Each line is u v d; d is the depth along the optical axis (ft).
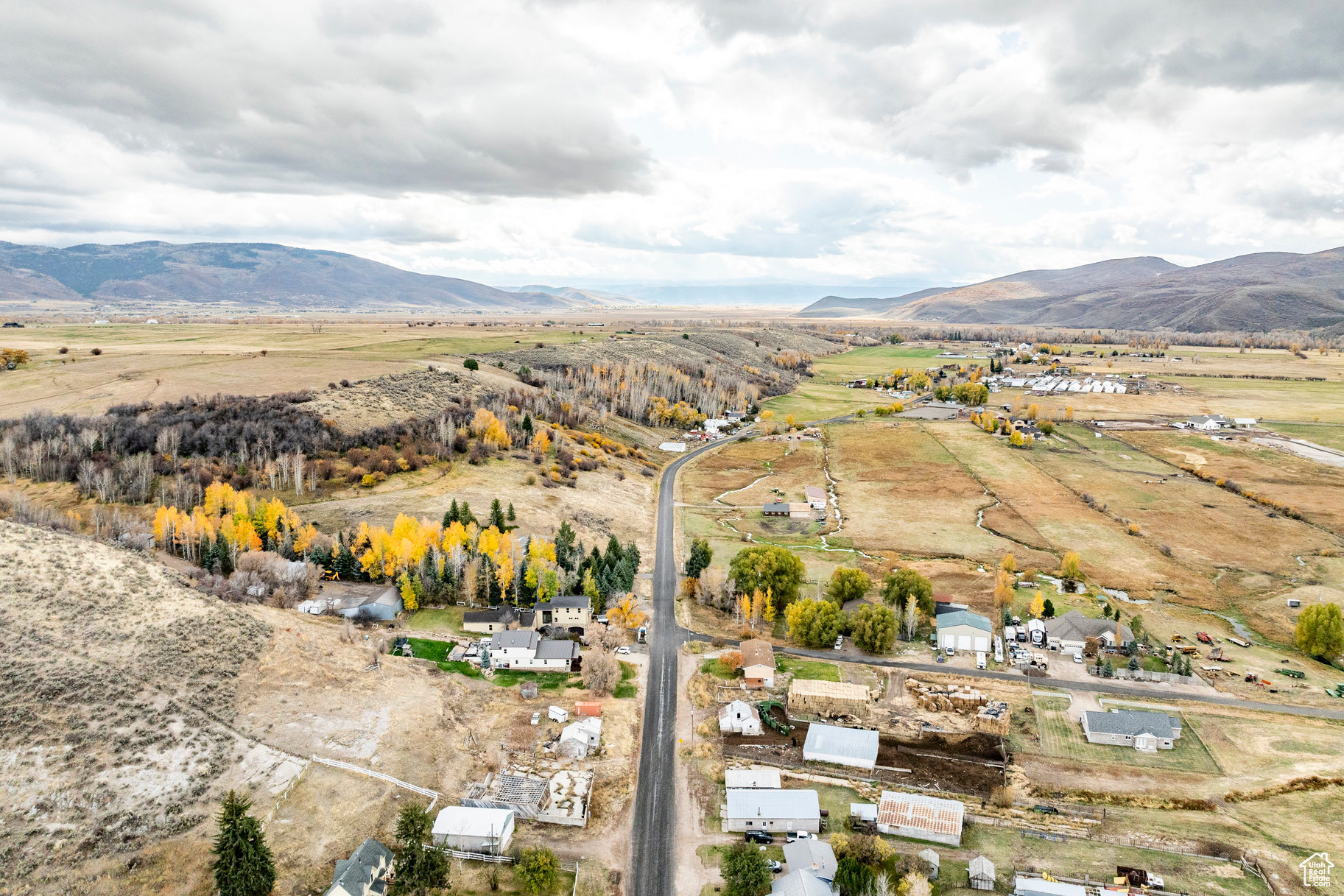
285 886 196.54
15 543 290.15
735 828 242.17
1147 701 325.21
